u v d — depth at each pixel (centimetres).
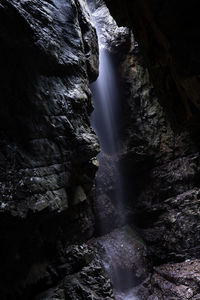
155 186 1172
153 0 229
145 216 1165
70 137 700
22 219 527
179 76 249
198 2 208
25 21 554
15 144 558
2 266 532
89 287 656
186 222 1062
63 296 611
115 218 1117
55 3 739
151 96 1159
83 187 842
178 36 228
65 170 698
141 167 1191
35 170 589
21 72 595
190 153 1160
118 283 888
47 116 648
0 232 512
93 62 892
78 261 710
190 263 984
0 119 537
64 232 755
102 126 1200
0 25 512
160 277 963
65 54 728
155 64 424
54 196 634
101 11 1227
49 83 677
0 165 503
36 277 609
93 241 962
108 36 1139
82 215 855
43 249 667
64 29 752
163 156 1177
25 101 595
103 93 1177
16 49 571
